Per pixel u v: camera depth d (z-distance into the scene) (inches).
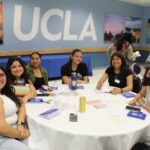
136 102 91.8
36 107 84.1
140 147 78.2
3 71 79.4
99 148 64.8
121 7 303.9
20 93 95.2
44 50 236.7
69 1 247.1
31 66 122.2
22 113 80.0
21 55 219.5
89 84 123.1
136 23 334.3
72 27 256.2
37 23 226.8
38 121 71.4
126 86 113.5
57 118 73.7
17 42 216.4
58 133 65.8
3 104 73.1
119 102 91.4
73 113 77.9
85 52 276.8
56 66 229.9
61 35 248.7
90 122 71.2
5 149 66.0
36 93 100.6
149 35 340.5
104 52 298.5
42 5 226.7
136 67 169.8
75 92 104.8
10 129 69.7
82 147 64.2
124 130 66.4
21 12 212.8
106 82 123.7
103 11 282.5
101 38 289.3
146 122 72.4
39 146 70.9
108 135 63.7
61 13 243.0
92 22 274.1
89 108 83.3
